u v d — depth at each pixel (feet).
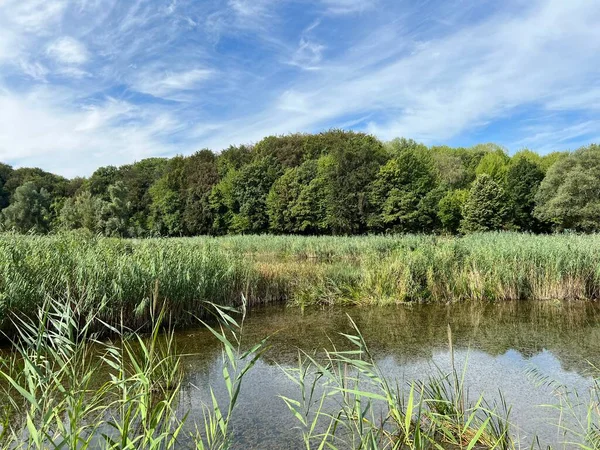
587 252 34.94
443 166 150.30
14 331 20.27
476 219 117.70
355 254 65.67
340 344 22.02
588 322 26.53
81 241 29.01
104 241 30.60
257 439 11.96
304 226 128.57
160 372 16.35
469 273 35.40
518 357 19.51
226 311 30.27
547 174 118.62
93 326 22.18
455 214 124.57
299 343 22.34
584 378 16.69
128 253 28.71
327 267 41.78
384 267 35.37
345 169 126.21
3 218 109.40
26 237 27.50
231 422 13.08
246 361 19.31
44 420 7.58
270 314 30.19
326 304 33.81
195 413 13.69
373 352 20.54
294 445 11.58
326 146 153.17
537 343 21.89
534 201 125.49
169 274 25.43
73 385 9.79
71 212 107.96
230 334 24.27
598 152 110.22
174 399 14.78
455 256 37.45
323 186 129.80
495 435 11.05
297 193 132.36
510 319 27.63
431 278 34.12
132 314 23.49
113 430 12.00
